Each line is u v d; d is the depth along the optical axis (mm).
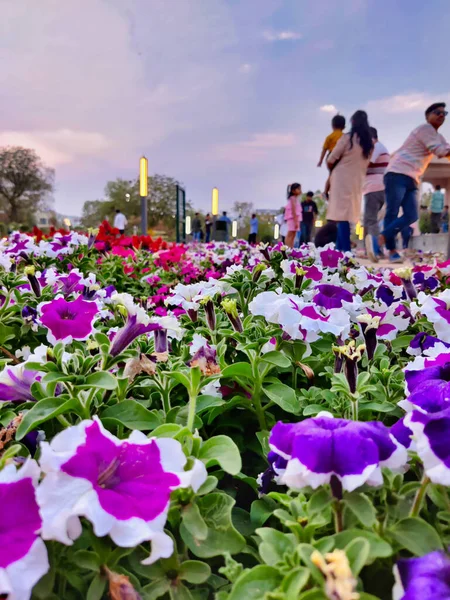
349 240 7598
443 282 3203
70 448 903
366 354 1742
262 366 1684
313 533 928
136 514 861
